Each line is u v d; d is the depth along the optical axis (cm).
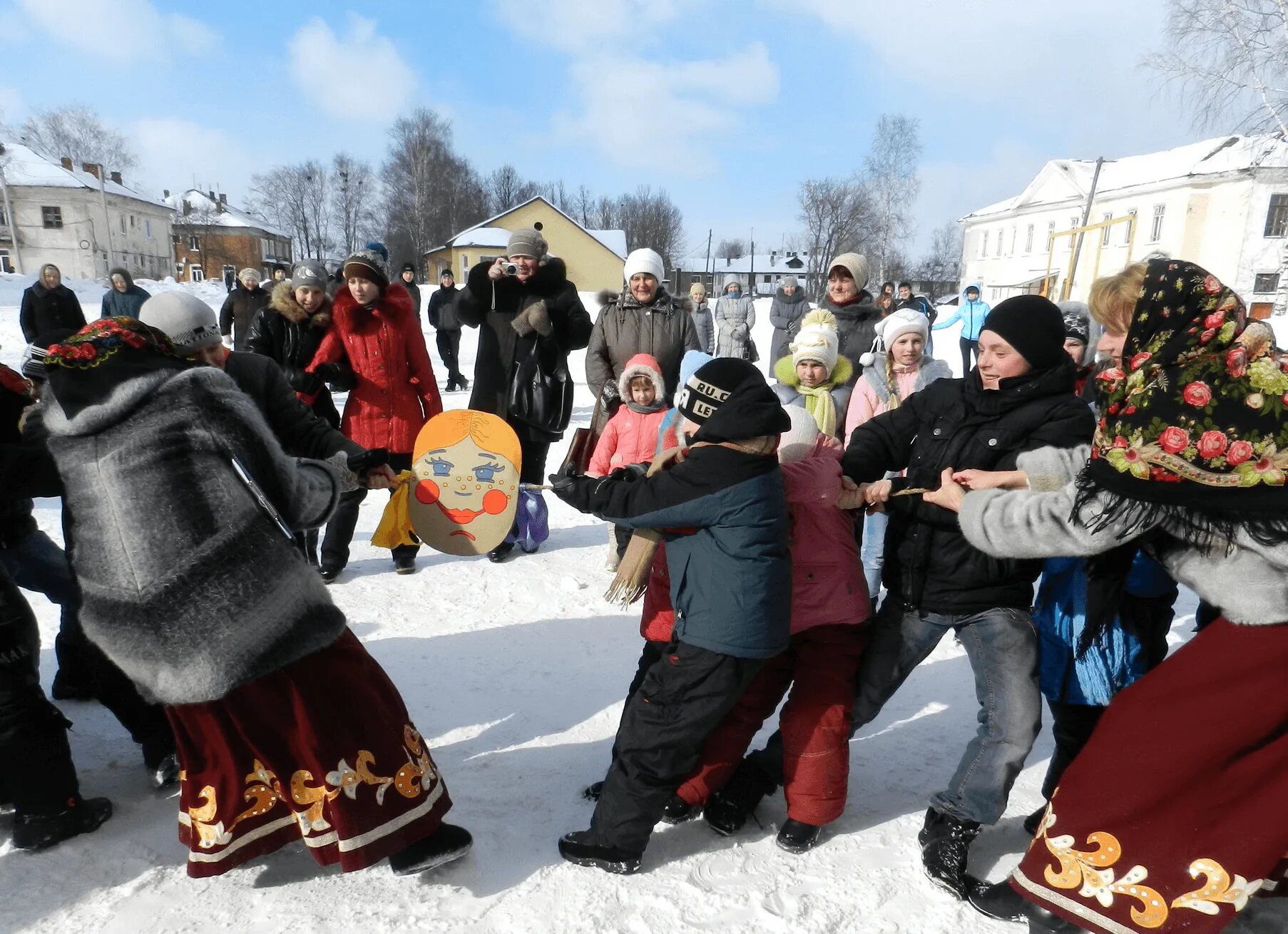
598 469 412
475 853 229
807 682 236
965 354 1257
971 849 237
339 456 242
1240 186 3206
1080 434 211
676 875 221
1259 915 209
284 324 426
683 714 212
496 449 261
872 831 243
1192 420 163
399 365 428
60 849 225
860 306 472
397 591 431
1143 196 3609
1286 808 166
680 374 436
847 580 235
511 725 301
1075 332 323
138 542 179
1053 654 223
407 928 201
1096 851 179
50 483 199
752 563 207
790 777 231
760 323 2309
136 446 178
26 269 4884
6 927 198
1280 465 158
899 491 221
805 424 237
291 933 198
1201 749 170
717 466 205
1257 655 166
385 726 206
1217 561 169
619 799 217
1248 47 1547
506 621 394
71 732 289
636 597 236
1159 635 223
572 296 465
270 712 196
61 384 181
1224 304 164
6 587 216
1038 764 284
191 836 202
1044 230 4275
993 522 192
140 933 197
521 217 4684
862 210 5600
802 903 212
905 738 298
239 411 191
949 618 223
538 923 203
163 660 183
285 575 192
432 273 5116
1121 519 173
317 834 202
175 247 6412
